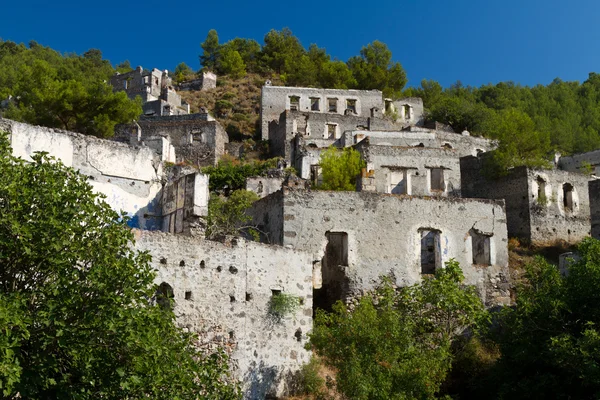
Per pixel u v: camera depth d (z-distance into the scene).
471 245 35.84
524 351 27.88
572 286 28.92
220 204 37.06
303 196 33.78
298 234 33.09
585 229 49.38
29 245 17.09
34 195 17.92
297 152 58.59
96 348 16.98
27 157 30.62
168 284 23.94
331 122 68.25
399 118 79.94
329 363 25.61
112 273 17.73
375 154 50.03
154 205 34.38
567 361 26.05
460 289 31.89
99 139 33.44
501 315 31.11
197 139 65.69
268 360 25.84
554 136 81.62
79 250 18.08
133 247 23.34
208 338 24.44
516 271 40.81
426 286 30.00
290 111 67.69
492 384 28.89
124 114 56.81
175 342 19.52
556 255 45.88
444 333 28.98
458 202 36.19
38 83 61.81
